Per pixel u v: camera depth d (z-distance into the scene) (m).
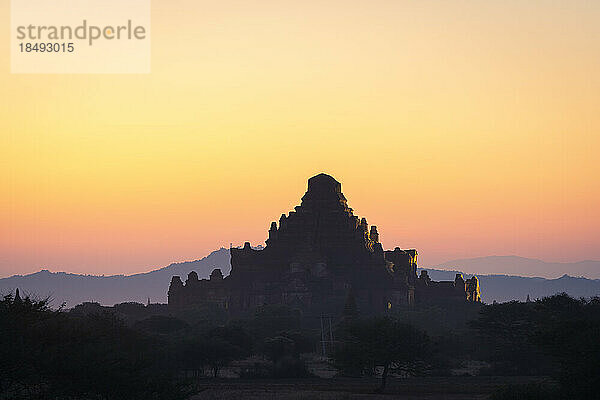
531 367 199.00
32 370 75.19
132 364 84.06
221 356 183.25
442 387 160.88
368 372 167.75
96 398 79.56
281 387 158.00
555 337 131.62
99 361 79.50
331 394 143.50
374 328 159.12
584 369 101.12
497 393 106.94
